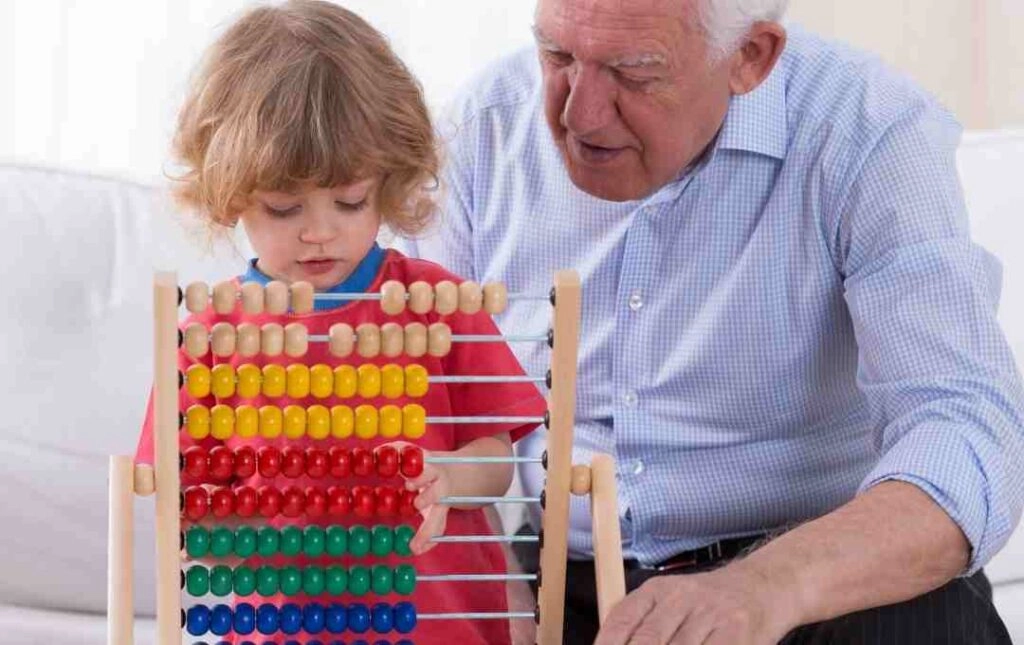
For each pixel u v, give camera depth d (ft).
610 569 5.83
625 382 7.25
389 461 5.98
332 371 5.95
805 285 7.02
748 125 6.93
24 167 8.67
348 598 6.30
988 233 9.32
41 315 8.26
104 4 10.39
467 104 7.70
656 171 6.40
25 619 8.04
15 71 10.39
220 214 6.24
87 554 8.18
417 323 5.97
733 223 7.07
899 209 6.72
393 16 10.84
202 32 10.45
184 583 5.96
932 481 6.06
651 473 7.22
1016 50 12.85
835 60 7.14
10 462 8.04
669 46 6.06
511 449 6.60
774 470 7.16
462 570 6.51
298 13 6.46
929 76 12.93
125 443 8.18
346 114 6.11
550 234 7.43
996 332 6.55
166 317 5.54
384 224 6.89
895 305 6.64
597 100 6.17
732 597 5.51
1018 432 6.42
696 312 7.15
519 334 7.46
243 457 5.92
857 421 7.22
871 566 5.83
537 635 6.20
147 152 10.49
